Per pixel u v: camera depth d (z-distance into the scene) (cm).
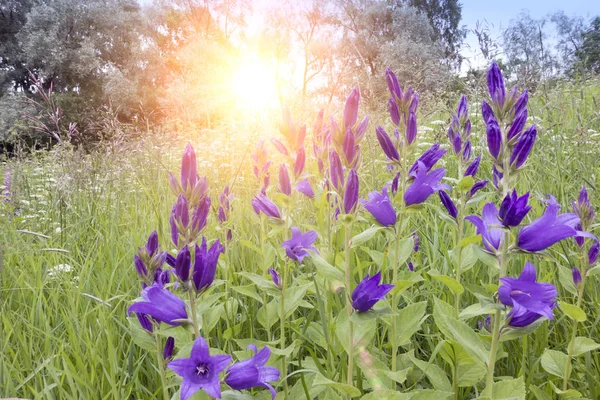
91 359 196
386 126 592
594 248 177
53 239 388
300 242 202
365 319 139
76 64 3153
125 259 309
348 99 162
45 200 529
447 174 448
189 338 188
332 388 166
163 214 397
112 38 3509
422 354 229
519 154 145
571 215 140
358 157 165
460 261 217
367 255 286
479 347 149
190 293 131
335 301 218
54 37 3162
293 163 226
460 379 174
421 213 329
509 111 151
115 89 2886
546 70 696
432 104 677
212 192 447
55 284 298
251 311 254
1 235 400
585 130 438
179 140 956
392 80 178
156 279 162
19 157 657
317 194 225
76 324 223
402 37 3150
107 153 675
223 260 257
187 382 117
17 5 3719
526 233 133
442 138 501
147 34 3694
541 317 135
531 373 182
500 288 130
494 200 332
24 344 209
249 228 352
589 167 401
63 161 584
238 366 128
